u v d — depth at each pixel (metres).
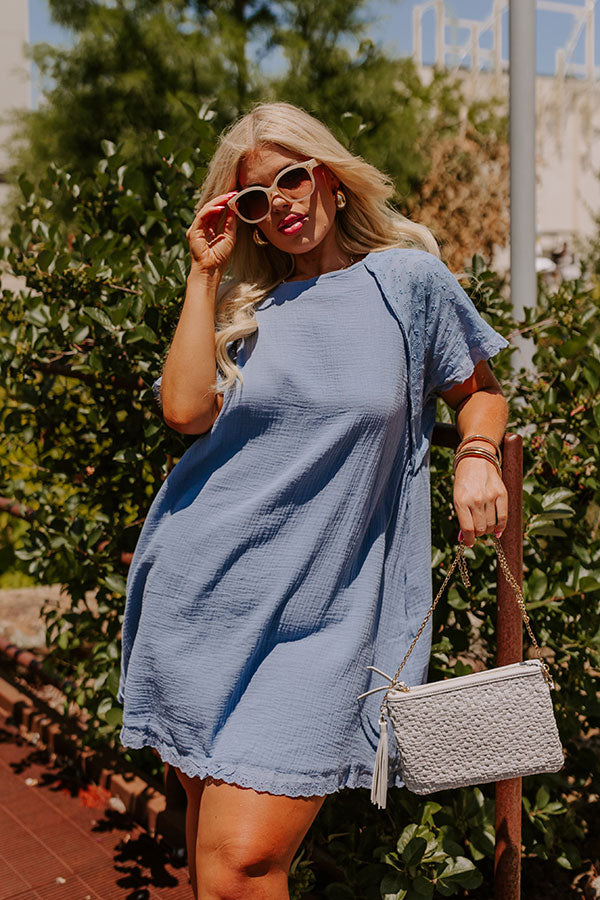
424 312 1.86
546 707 1.74
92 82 9.83
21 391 3.21
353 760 1.82
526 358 3.05
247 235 1.97
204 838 1.77
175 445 2.83
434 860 2.11
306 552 1.79
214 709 1.80
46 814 3.13
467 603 2.43
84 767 3.35
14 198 10.05
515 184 3.46
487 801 2.26
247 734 1.76
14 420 3.31
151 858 2.86
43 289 3.08
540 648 2.73
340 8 10.30
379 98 10.16
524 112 3.44
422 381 1.87
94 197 3.21
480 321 1.88
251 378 1.84
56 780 3.37
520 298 3.46
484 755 1.75
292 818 1.75
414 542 1.89
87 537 2.97
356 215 1.99
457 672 2.35
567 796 2.80
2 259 3.13
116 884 2.72
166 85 9.52
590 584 2.33
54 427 3.45
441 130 10.95
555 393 2.60
